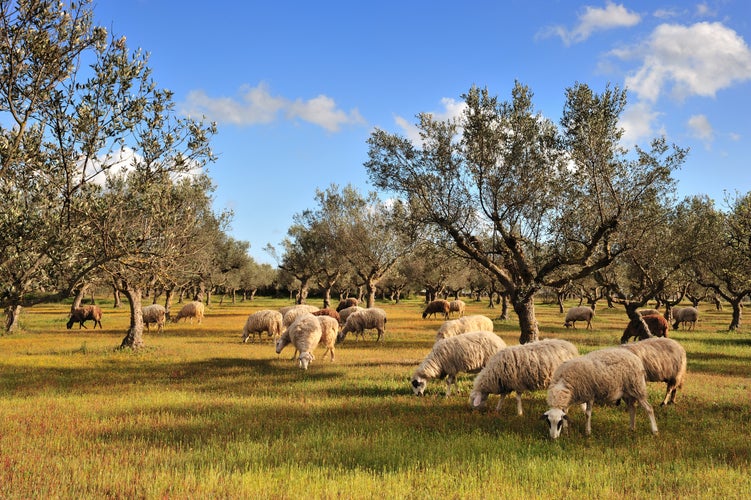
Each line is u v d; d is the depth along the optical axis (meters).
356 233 42.66
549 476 6.93
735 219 24.62
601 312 58.88
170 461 7.52
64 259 8.73
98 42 8.59
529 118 18.22
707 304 79.69
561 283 18.06
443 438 8.74
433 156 18.69
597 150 16.52
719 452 7.97
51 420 9.97
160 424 9.72
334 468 7.23
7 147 8.25
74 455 7.86
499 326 34.97
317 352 21.55
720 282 36.00
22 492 6.20
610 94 17.14
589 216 18.92
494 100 18.30
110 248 9.34
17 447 8.11
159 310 32.72
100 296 81.75
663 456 7.77
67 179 8.60
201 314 40.88
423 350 22.44
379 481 6.66
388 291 97.25
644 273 24.08
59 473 6.95
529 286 18.14
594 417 10.28
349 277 56.69
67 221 8.77
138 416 10.30
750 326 38.12
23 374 16.08
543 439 8.74
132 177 9.52
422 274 65.69
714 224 25.20
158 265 10.83
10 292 8.29
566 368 9.12
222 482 6.57
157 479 6.64
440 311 44.91
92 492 6.21
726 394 12.46
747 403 11.40
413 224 19.59
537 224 19.03
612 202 18.12
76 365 17.95
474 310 60.59
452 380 12.58
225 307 68.19
